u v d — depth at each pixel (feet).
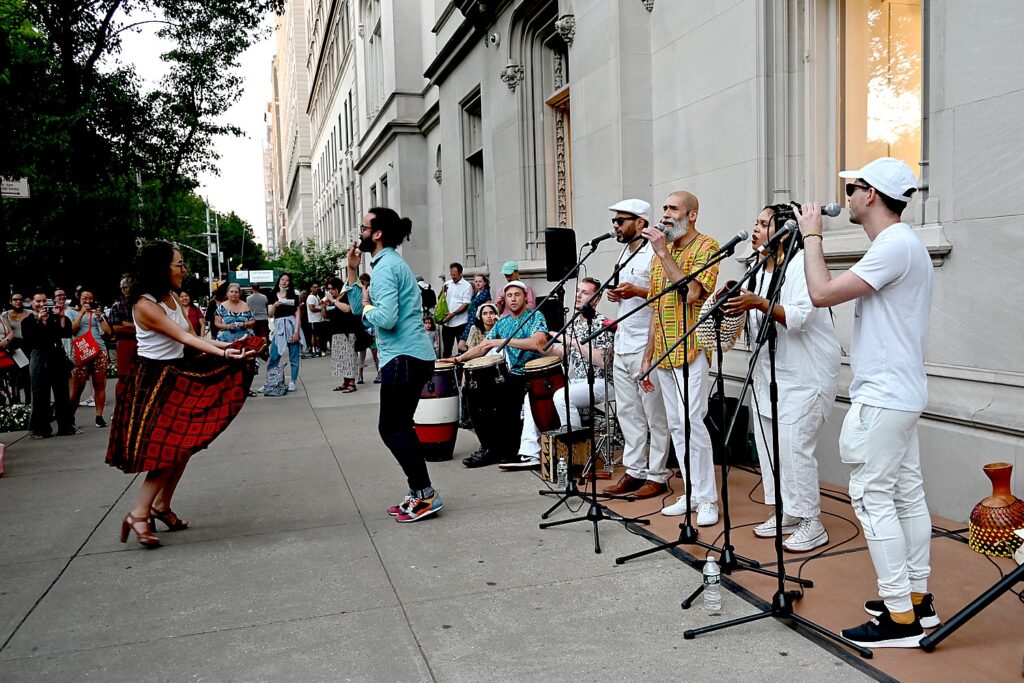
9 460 22.95
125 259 50.83
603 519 14.96
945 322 13.98
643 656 9.76
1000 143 12.82
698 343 14.23
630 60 23.04
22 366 30.86
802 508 12.99
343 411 31.35
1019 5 12.41
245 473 20.67
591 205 25.46
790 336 12.73
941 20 13.87
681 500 15.34
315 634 10.74
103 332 40.96
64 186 45.96
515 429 20.56
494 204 37.55
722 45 19.72
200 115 68.39
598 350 19.15
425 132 63.46
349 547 14.37
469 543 14.37
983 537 12.01
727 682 9.02
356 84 93.61
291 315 37.50
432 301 43.11
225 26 65.72
